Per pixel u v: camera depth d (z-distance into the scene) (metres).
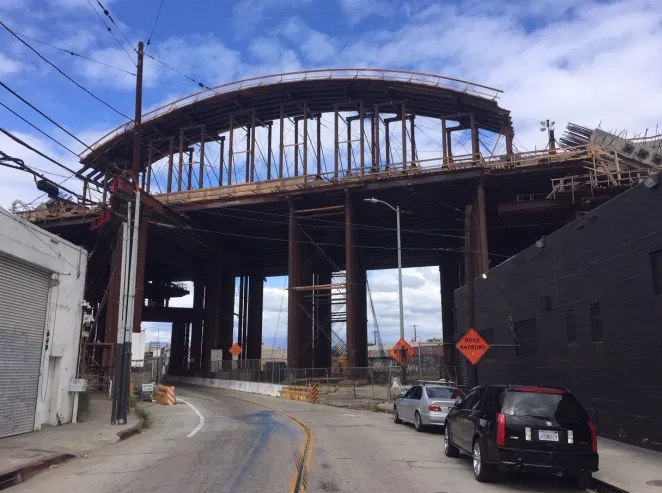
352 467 10.76
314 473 10.08
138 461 11.84
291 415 23.91
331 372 49.31
